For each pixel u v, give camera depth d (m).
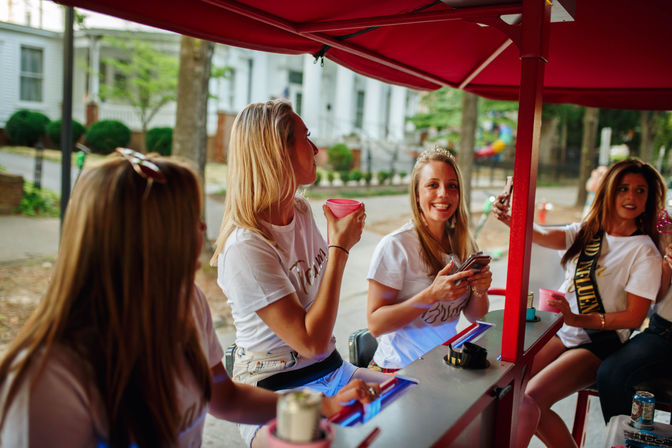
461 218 2.52
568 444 2.54
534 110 1.58
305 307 1.94
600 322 2.64
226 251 1.68
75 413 0.95
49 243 7.54
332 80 24.56
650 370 2.52
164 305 1.04
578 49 2.51
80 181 1.02
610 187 2.76
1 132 15.94
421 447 1.14
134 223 1.00
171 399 1.07
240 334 1.85
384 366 2.44
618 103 3.36
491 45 2.46
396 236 2.39
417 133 26.86
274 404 1.49
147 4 1.60
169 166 1.08
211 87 20.48
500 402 1.69
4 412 0.92
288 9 1.81
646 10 1.91
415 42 2.35
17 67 16.91
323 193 15.23
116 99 19.58
